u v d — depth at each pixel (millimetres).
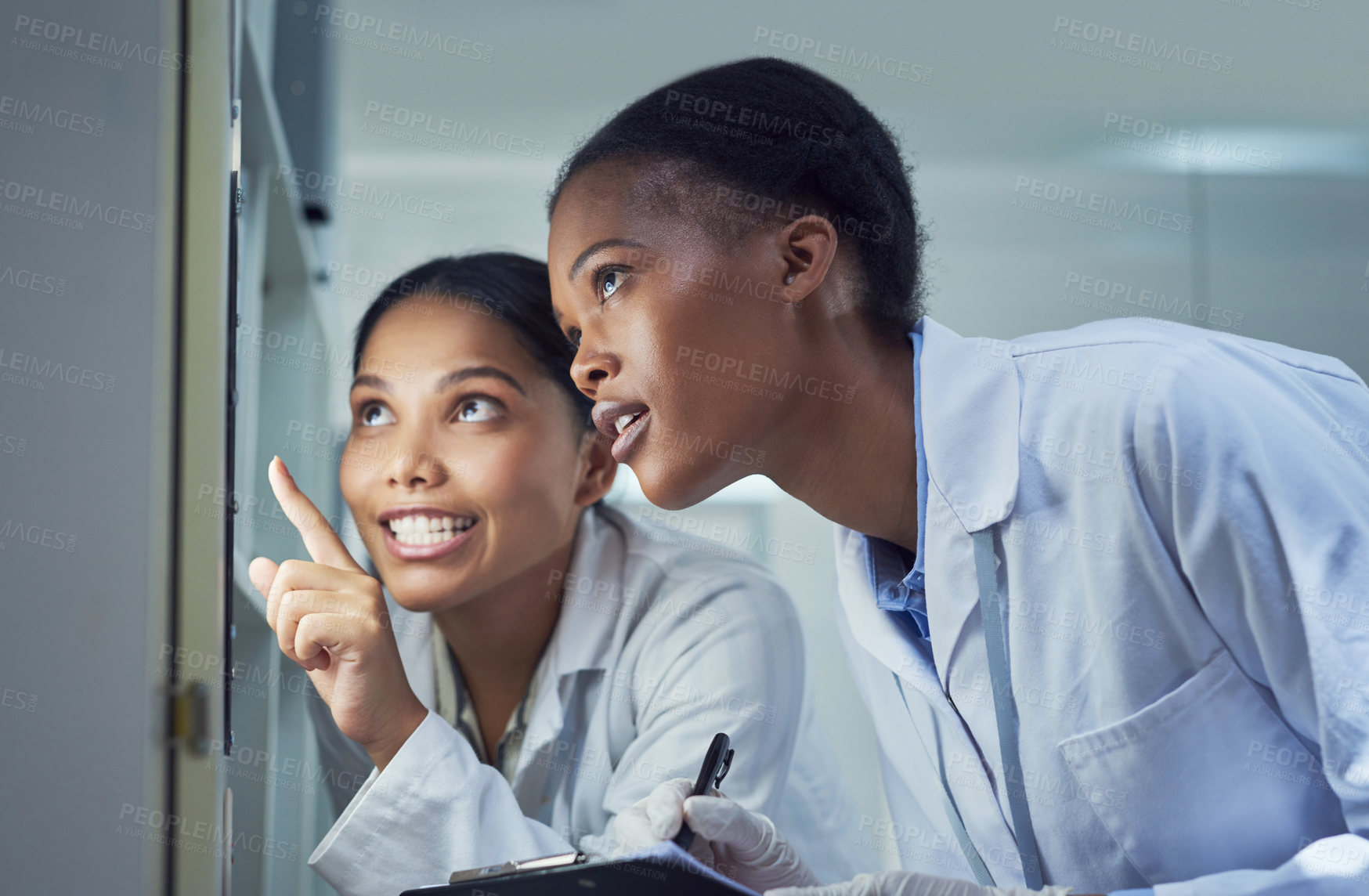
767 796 1195
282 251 1368
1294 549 643
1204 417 682
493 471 1253
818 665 1409
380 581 1263
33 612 638
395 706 1041
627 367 966
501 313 1273
